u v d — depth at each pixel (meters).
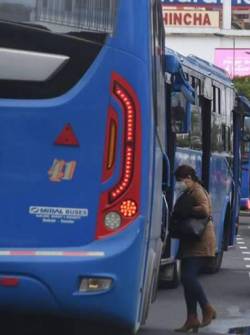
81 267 15.13
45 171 15.48
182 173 23.70
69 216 15.45
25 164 15.46
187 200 23.36
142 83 15.87
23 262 15.10
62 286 15.10
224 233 42.06
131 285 15.38
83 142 15.57
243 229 75.44
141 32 15.97
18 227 15.40
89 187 15.52
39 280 15.09
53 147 15.51
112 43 15.83
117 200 15.55
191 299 23.25
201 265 23.39
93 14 15.84
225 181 40.88
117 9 15.93
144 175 15.72
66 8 15.76
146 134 15.80
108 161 15.60
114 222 15.51
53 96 15.59
